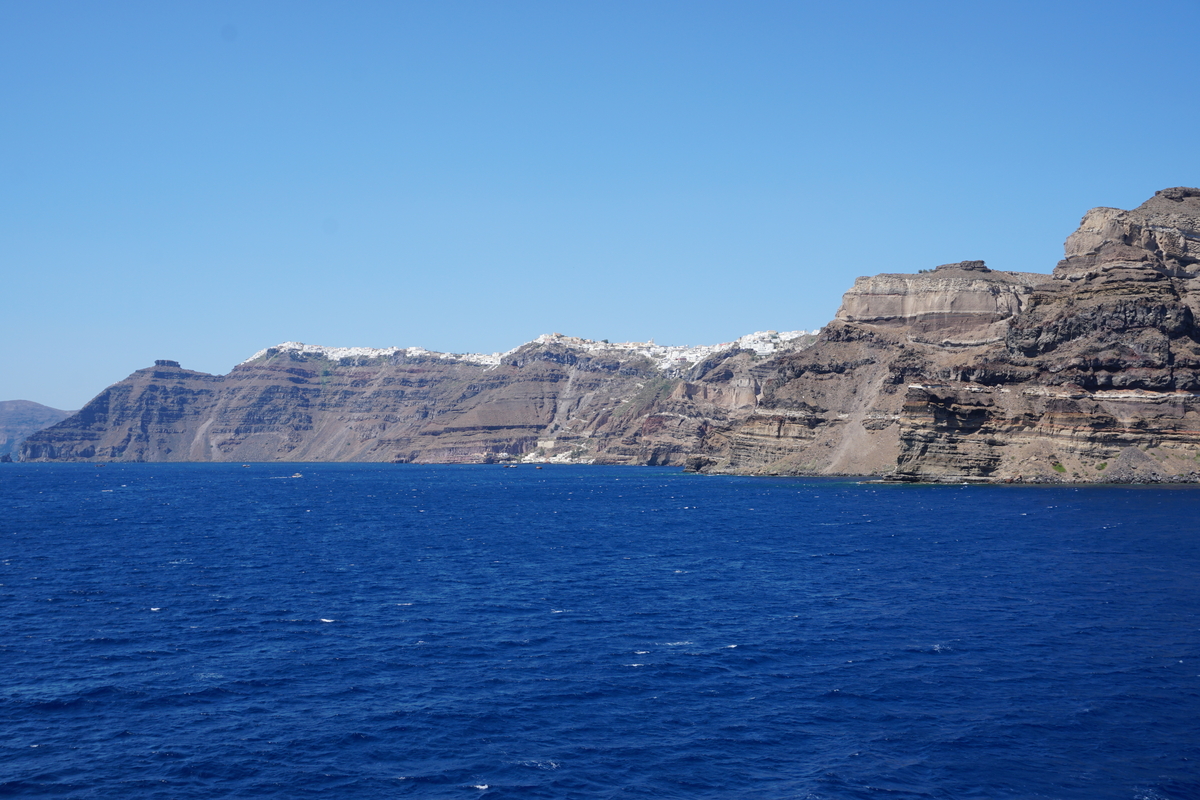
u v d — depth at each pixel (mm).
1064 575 98375
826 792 44812
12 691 59594
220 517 196500
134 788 45500
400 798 44469
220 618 81062
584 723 53906
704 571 107000
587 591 94000
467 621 79562
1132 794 44312
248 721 54344
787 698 57906
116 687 60500
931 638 71438
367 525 175000
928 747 49969
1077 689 58688
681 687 60281
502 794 44875
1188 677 60750
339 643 71875
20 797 44438
